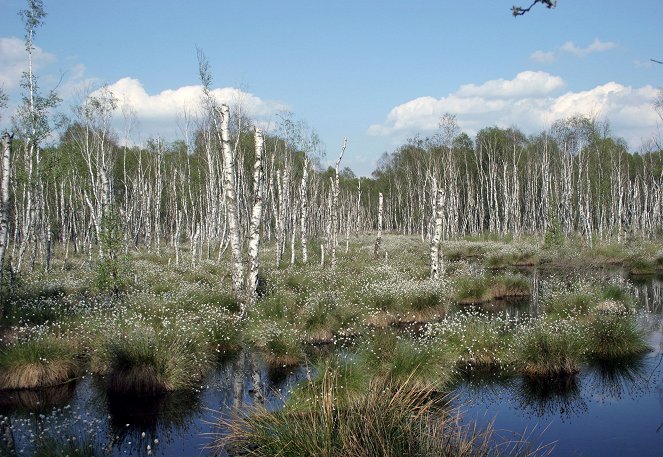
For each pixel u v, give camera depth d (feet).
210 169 113.91
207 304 50.31
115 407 32.58
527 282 73.05
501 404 33.04
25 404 32.99
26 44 73.72
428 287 59.88
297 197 157.28
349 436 20.39
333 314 50.14
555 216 119.14
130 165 168.96
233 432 26.00
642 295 71.46
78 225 152.87
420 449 19.57
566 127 170.09
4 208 46.91
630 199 187.62
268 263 94.89
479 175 208.33
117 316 42.60
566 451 26.25
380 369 33.14
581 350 40.04
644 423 29.84
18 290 56.03
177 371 35.65
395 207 253.85
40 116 75.56
